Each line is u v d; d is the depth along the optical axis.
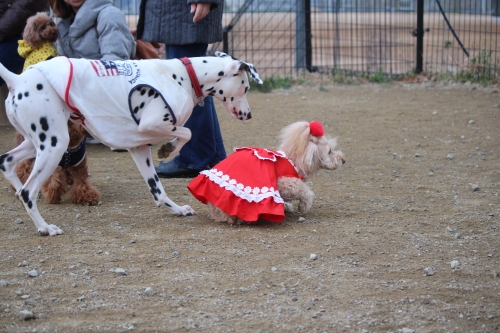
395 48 12.69
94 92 4.41
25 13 7.11
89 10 5.97
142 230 4.65
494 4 14.29
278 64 13.64
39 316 3.35
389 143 7.55
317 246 4.35
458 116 8.91
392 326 3.29
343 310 3.45
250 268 3.98
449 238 4.52
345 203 5.34
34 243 4.37
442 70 12.32
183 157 6.08
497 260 4.13
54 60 4.44
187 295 3.62
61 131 4.38
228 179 4.68
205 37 5.80
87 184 5.39
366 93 10.89
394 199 5.44
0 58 7.33
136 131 4.56
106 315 3.38
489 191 5.64
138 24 5.98
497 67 11.48
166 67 4.67
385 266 4.03
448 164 6.61
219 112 9.48
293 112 9.41
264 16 19.88
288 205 5.06
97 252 4.21
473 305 3.52
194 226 4.74
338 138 7.82
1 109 8.21
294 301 3.55
